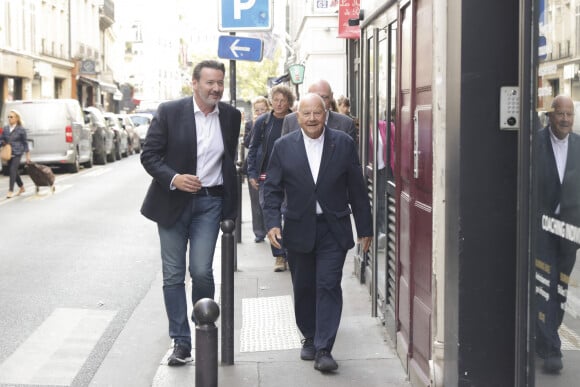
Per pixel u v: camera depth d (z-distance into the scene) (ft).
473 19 14.65
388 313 22.40
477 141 14.78
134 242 41.60
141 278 32.48
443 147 15.69
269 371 19.99
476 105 14.74
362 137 28.53
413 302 18.63
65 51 161.17
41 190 69.41
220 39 33.50
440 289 16.03
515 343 14.25
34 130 86.58
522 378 13.66
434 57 15.74
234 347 22.09
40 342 23.44
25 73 129.70
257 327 24.14
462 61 14.70
